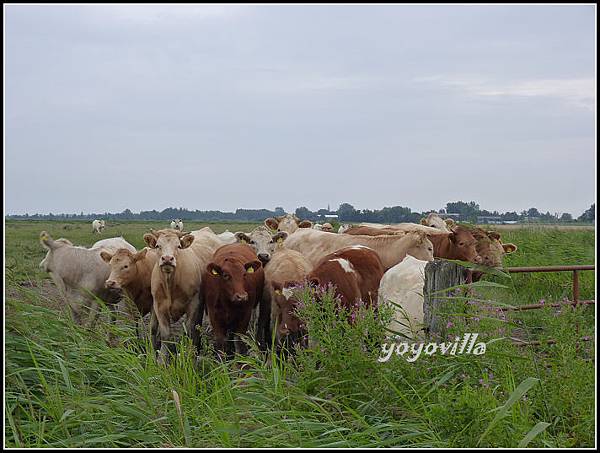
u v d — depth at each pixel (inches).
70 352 226.8
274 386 208.2
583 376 199.3
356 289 311.1
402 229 490.9
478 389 195.0
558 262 532.4
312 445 175.2
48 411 191.9
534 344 259.8
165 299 369.1
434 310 231.5
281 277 365.4
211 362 269.3
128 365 223.9
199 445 177.8
